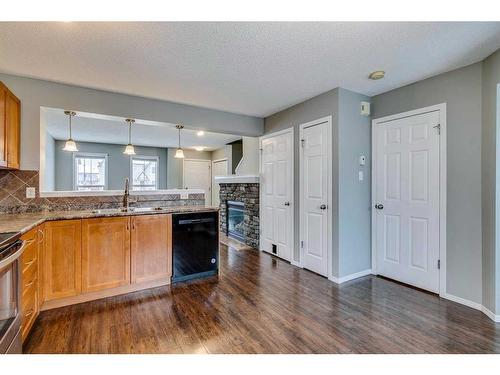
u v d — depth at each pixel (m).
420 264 2.86
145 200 3.37
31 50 2.18
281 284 3.03
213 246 3.29
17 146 2.61
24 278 1.84
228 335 1.99
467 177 2.45
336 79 2.83
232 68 2.55
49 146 5.91
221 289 2.88
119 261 2.66
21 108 2.69
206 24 1.84
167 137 6.32
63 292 2.38
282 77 2.78
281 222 4.06
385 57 2.33
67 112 3.01
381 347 1.83
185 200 3.62
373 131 3.33
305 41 2.07
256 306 2.47
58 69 2.53
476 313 2.31
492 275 2.21
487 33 1.95
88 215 2.50
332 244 3.16
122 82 2.86
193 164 8.37
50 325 2.11
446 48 2.17
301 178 3.64
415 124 2.89
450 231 2.59
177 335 1.99
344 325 2.13
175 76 2.72
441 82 2.66
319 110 3.33
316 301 2.58
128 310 2.38
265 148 4.41
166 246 2.95
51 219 2.32
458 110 2.52
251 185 4.86
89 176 7.05
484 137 2.31
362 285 2.99
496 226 2.18
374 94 3.28
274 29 1.91
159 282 2.96
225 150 7.82
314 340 1.92
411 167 2.93
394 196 3.11
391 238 3.15
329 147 3.20
